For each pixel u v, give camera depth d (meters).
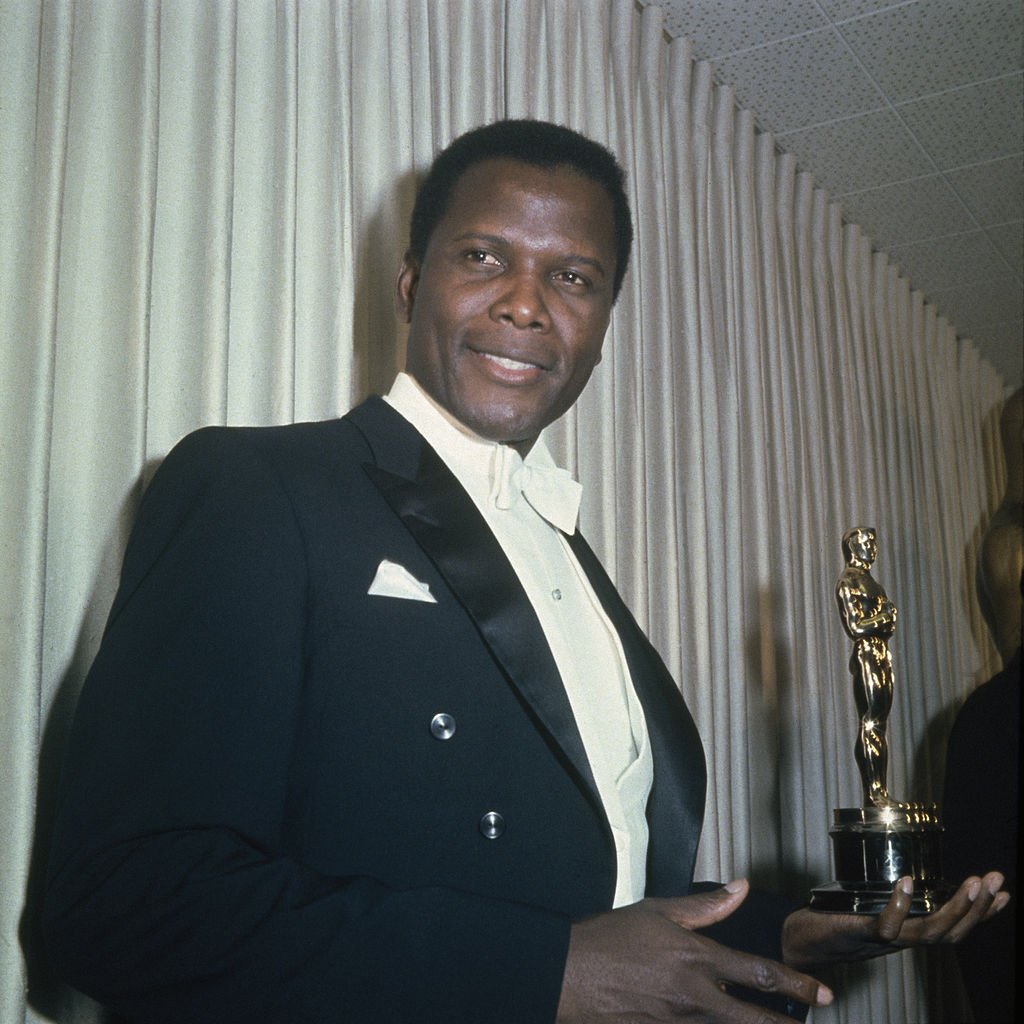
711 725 2.28
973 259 3.64
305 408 1.61
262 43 1.64
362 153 1.79
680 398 2.44
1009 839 1.78
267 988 0.71
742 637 2.47
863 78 2.78
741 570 2.51
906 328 3.72
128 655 0.81
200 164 1.51
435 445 1.11
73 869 0.74
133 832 0.74
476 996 0.72
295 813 0.86
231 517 0.88
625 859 0.97
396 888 0.83
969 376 4.16
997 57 2.69
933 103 2.88
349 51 1.74
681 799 1.06
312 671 0.88
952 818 1.87
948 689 3.48
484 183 1.16
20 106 1.29
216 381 1.45
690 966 0.73
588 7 2.35
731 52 2.71
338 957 0.72
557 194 1.15
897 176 3.20
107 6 1.46
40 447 1.23
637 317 2.28
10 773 1.13
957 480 3.90
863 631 1.40
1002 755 1.83
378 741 0.87
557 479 1.15
